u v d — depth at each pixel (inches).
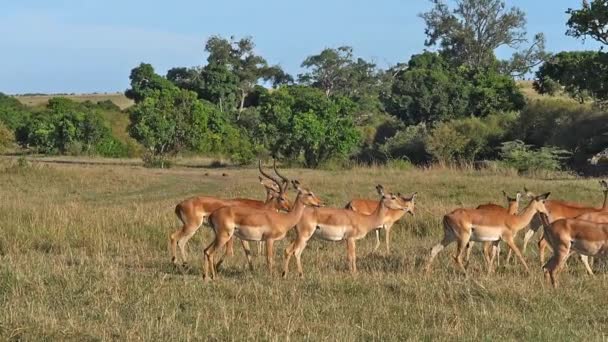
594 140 1523.1
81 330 340.2
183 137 1850.4
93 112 2161.7
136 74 2645.2
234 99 2738.7
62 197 958.4
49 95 4254.4
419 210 735.7
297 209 502.6
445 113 2041.1
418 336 351.6
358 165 1572.3
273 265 513.3
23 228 613.6
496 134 1692.9
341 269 527.2
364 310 392.8
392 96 2171.5
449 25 2751.0
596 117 1571.1
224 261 543.5
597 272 531.8
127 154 2105.1
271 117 1616.6
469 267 536.7
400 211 606.5
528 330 365.4
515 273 523.8
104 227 631.2
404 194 914.7
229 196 941.2
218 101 2706.7
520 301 417.7
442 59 2647.6
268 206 567.5
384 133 2117.4
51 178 1130.7
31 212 677.3
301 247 505.0
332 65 2869.1
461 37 2738.7
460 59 2758.4
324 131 1566.2
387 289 442.0
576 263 555.2
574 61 1492.4
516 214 528.4
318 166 1565.0
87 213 684.1
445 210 740.7
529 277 486.6
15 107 2928.2
